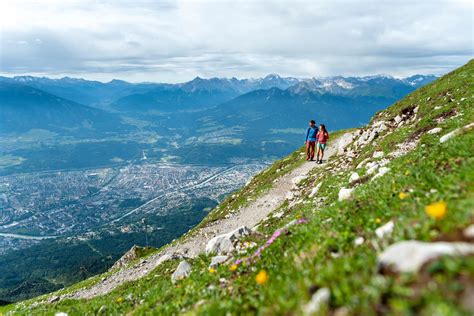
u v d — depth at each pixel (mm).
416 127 28812
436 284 3506
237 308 5691
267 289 5762
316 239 7168
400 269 4027
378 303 3746
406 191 7664
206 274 9914
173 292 9477
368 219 6992
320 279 4832
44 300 29094
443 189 6598
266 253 8625
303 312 4266
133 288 19734
